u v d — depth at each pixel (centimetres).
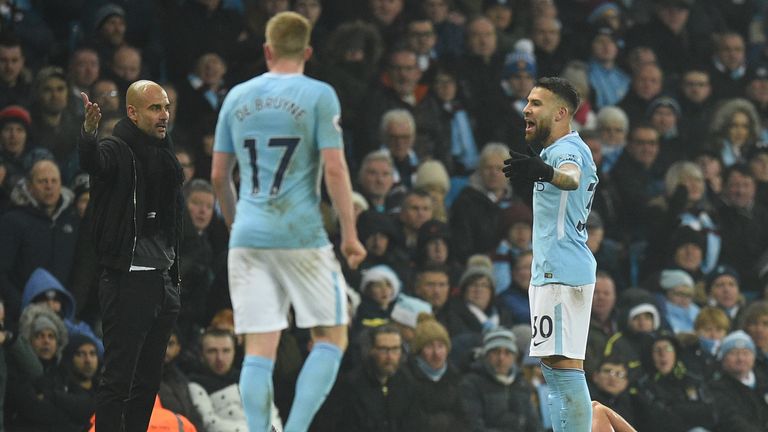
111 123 4703
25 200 4378
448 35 6228
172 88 5144
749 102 6562
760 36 7238
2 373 3872
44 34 5438
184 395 4122
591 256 2872
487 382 4659
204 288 4506
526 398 4703
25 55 5356
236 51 5494
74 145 4906
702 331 5234
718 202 6016
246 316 2698
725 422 4956
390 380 4453
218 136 2783
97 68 5088
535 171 2659
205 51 5512
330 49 5722
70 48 5450
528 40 6178
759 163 6216
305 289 2706
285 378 4334
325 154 2681
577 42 6488
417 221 5175
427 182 5359
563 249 2836
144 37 5669
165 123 2870
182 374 4188
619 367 4819
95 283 4200
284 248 2694
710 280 5584
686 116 6475
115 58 5209
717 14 7031
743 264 5941
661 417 4800
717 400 4984
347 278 4825
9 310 4256
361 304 4725
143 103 2844
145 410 2900
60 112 4888
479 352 4722
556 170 2695
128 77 5203
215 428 4125
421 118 5684
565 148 2809
